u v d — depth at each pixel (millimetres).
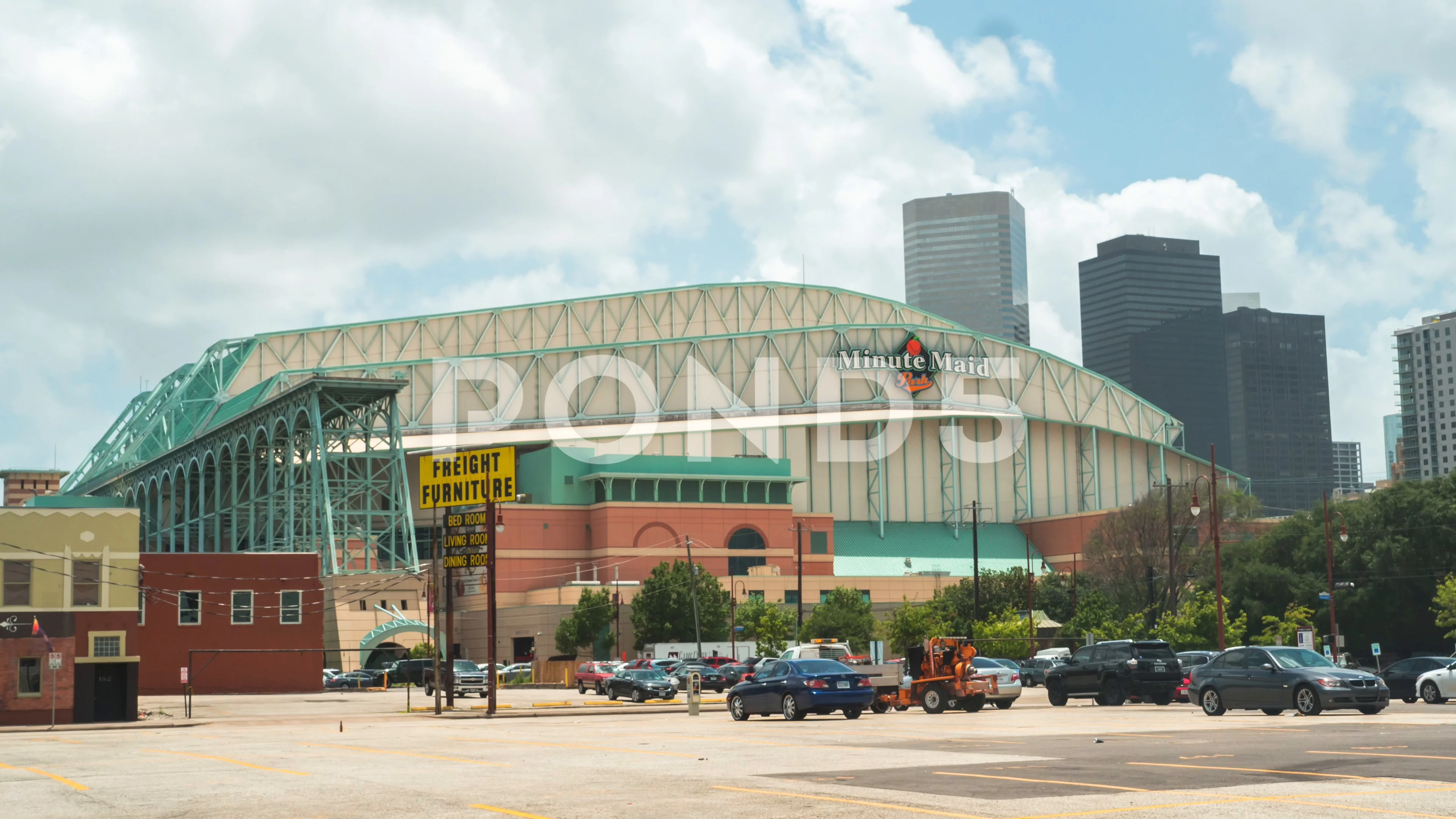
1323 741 24953
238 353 158375
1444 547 95062
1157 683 46031
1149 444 170750
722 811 15961
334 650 68125
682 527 138500
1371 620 97688
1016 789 17609
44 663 53344
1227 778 18406
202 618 82938
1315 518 103312
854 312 175125
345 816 16438
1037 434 164750
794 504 154000
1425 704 43219
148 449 161000
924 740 28203
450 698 55375
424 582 116312
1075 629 98562
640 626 109750
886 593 134375
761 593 121375
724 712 49031
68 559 54656
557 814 16094
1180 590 103500
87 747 33500
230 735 38031
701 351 157125
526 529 136375
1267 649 36406
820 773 20578
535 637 121875
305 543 116000
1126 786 17703
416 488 149000
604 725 39719
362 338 161500
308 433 122688
